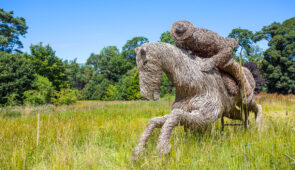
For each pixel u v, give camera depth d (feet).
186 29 9.80
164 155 8.34
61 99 72.23
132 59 192.34
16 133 14.78
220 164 7.99
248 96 12.04
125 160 9.27
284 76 103.30
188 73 9.73
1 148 11.19
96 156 9.33
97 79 182.80
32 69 61.82
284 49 104.99
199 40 9.83
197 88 9.78
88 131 15.48
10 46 117.19
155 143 10.69
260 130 12.22
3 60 56.90
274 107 37.04
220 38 10.07
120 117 26.78
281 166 7.70
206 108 9.56
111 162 9.77
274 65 106.83
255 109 13.91
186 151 9.18
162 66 9.80
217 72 10.62
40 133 14.17
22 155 9.16
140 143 8.79
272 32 118.01
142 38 187.83
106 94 141.49
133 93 101.40
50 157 9.85
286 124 12.78
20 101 55.57
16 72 57.26
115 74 190.08
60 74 102.78
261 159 8.32
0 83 54.03
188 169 7.69
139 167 8.12
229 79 10.85
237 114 13.20
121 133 13.94
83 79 211.20
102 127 16.29
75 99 79.15
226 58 10.12
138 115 29.73
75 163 8.54
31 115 30.07
